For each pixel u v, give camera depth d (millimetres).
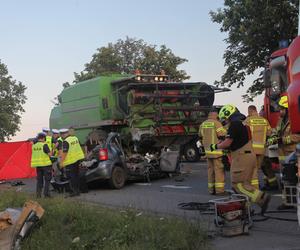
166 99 19141
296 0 19984
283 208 9148
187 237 6648
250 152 8477
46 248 6684
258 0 20719
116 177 13961
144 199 11594
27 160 19891
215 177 11773
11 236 6738
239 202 7395
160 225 7027
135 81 18844
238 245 6789
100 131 19844
